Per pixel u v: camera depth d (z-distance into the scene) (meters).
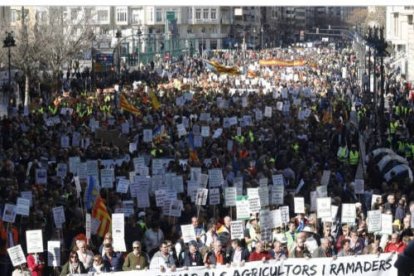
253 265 20.61
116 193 29.45
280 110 60.78
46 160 36.72
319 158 41.72
